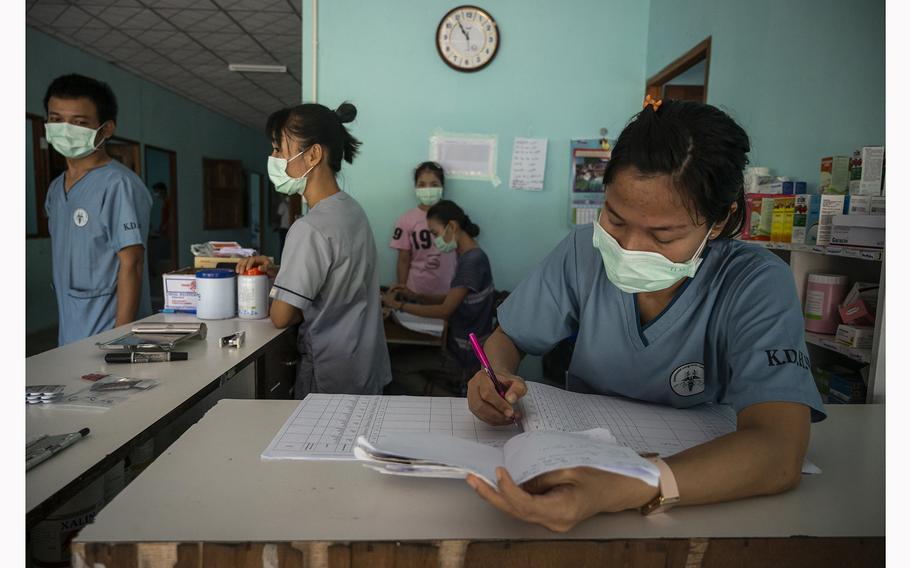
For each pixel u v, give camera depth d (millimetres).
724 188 791
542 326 1194
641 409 1062
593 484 634
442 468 699
